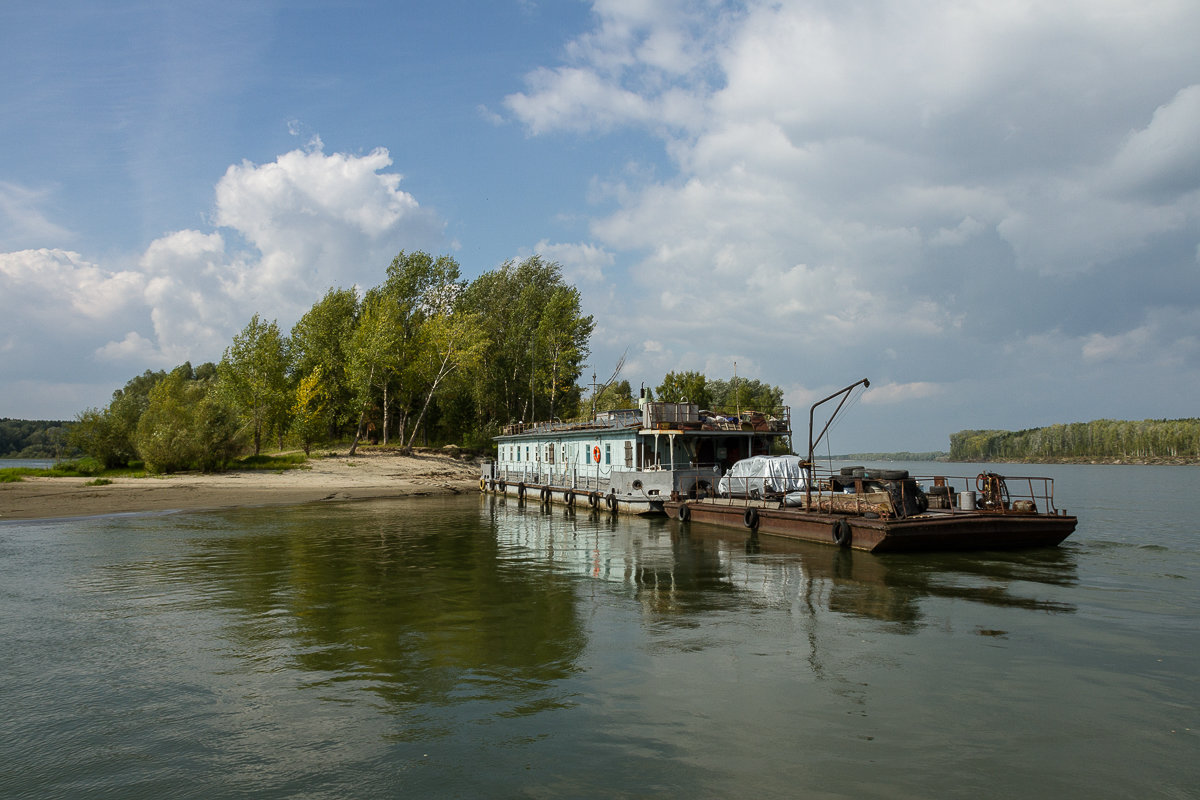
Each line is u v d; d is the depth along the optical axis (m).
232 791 6.90
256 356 64.19
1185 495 55.56
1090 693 9.39
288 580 17.72
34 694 9.65
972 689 9.53
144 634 12.64
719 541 24.41
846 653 11.14
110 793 6.88
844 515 22.56
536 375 71.94
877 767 7.27
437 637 12.26
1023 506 22.44
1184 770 7.23
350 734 8.20
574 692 9.48
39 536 26.70
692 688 9.59
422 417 72.62
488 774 7.16
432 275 78.75
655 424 33.44
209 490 46.75
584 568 19.27
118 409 61.53
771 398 80.94
